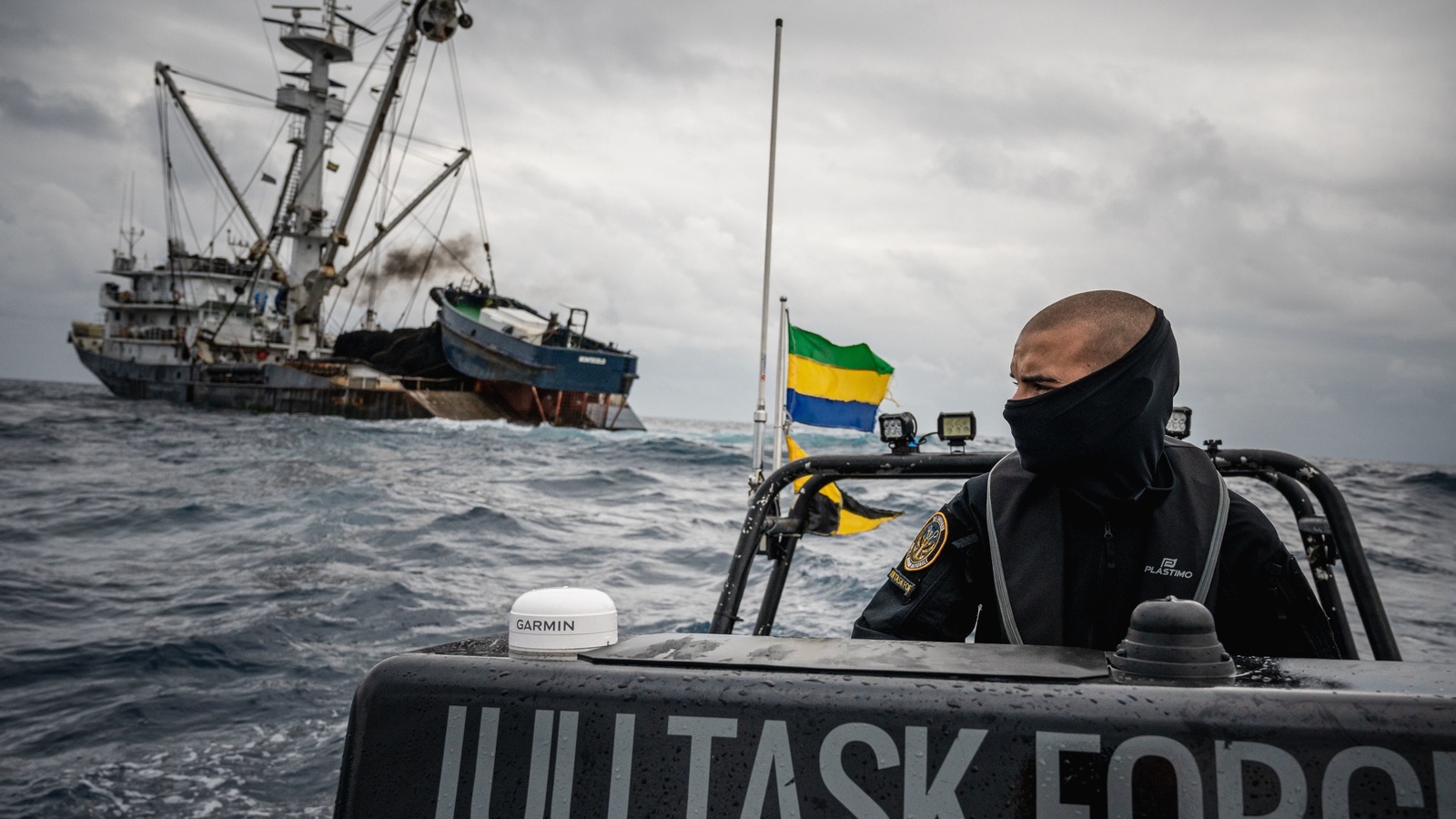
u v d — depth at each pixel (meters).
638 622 6.94
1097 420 1.11
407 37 36.06
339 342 45.75
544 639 0.86
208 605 7.60
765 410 5.20
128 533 11.82
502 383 42.97
